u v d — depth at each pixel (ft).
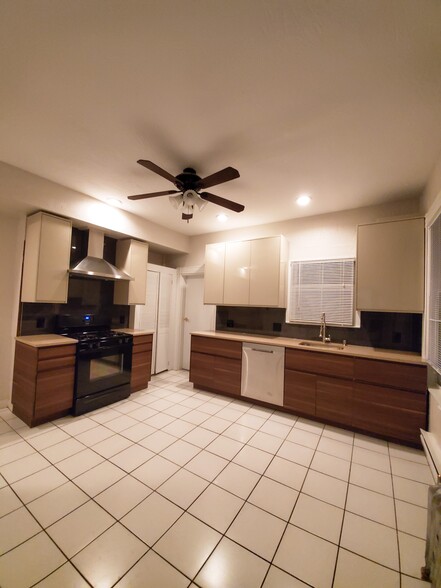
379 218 10.03
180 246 14.97
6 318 9.63
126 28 3.74
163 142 6.46
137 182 8.80
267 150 6.67
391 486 5.97
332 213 11.07
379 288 8.78
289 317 11.76
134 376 11.35
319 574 3.96
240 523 4.84
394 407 7.86
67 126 5.99
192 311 15.90
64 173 8.23
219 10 3.47
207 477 6.08
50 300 9.02
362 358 8.39
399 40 3.75
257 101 5.05
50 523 4.67
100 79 4.64
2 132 6.25
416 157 6.83
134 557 4.11
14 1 3.44
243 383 10.75
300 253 11.77
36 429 8.01
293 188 8.84
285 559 4.18
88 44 4.00
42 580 3.72
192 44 3.94
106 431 8.05
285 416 9.59
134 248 12.29
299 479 6.14
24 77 4.63
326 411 8.93
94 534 4.49
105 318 12.35
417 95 4.76
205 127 5.86
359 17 3.48
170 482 5.87
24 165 7.77
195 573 3.91
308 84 4.61
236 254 12.28
